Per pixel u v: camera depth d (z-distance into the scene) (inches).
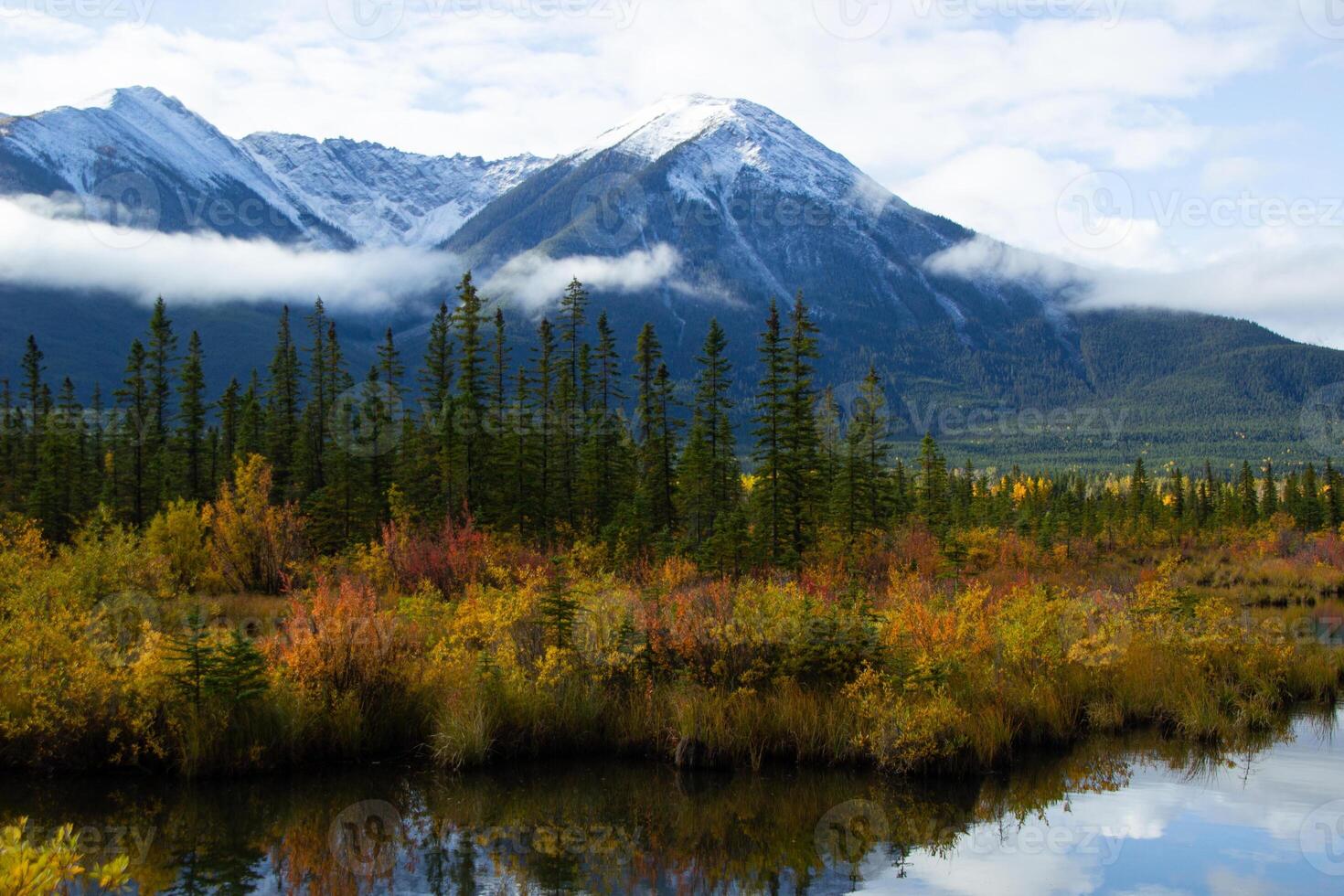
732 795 570.9
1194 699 737.0
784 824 526.3
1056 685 741.9
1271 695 820.0
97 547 928.9
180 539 1316.4
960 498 3486.7
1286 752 681.6
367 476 1919.3
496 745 621.6
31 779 553.9
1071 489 4480.8
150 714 570.6
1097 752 672.4
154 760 575.5
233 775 567.5
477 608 724.0
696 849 491.2
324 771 586.6
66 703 571.5
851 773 616.4
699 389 1979.6
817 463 1668.3
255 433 2412.6
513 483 1902.1
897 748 614.9
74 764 563.2
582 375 2156.7
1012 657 755.4
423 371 2113.7
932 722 620.7
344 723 601.3
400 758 614.9
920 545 1700.3
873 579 1316.4
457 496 1850.4
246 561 1300.4
